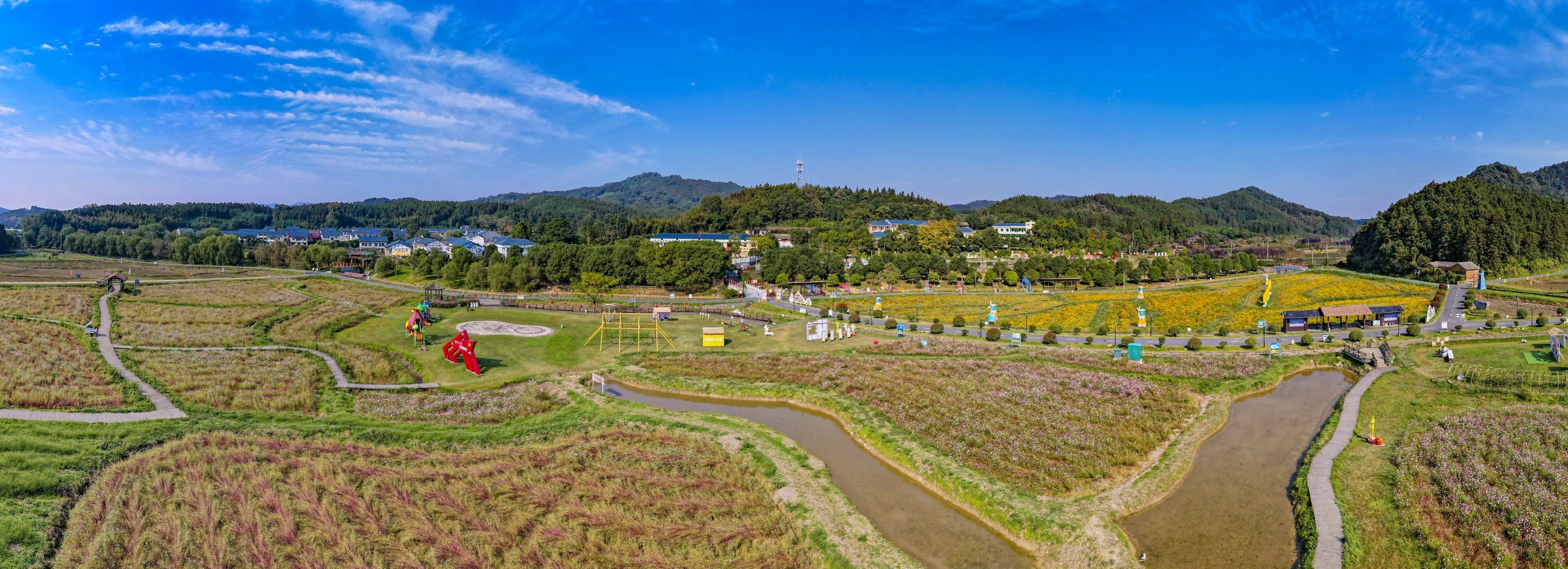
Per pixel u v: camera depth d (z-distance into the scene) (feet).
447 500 119.96
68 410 158.30
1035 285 469.16
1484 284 367.66
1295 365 216.74
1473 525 106.32
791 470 137.39
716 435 157.17
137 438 143.13
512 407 181.98
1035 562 106.63
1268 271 548.31
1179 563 102.99
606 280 428.56
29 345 226.58
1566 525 103.76
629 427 164.66
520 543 107.45
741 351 250.37
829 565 104.68
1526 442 137.80
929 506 125.29
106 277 470.39
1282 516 117.19
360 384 201.36
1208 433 154.51
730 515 119.34
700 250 458.91
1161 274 475.31
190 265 609.42
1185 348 244.63
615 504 121.70
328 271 579.07
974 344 256.73
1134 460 138.31
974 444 148.05
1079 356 229.86
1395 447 140.26
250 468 131.03
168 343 244.01
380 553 102.58
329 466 132.36
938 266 485.56
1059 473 131.54
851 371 212.43
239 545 103.19
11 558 97.14
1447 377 189.98
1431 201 475.72
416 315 267.39
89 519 109.50
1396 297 348.38
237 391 185.16
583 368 228.22
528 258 469.98
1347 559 100.37
